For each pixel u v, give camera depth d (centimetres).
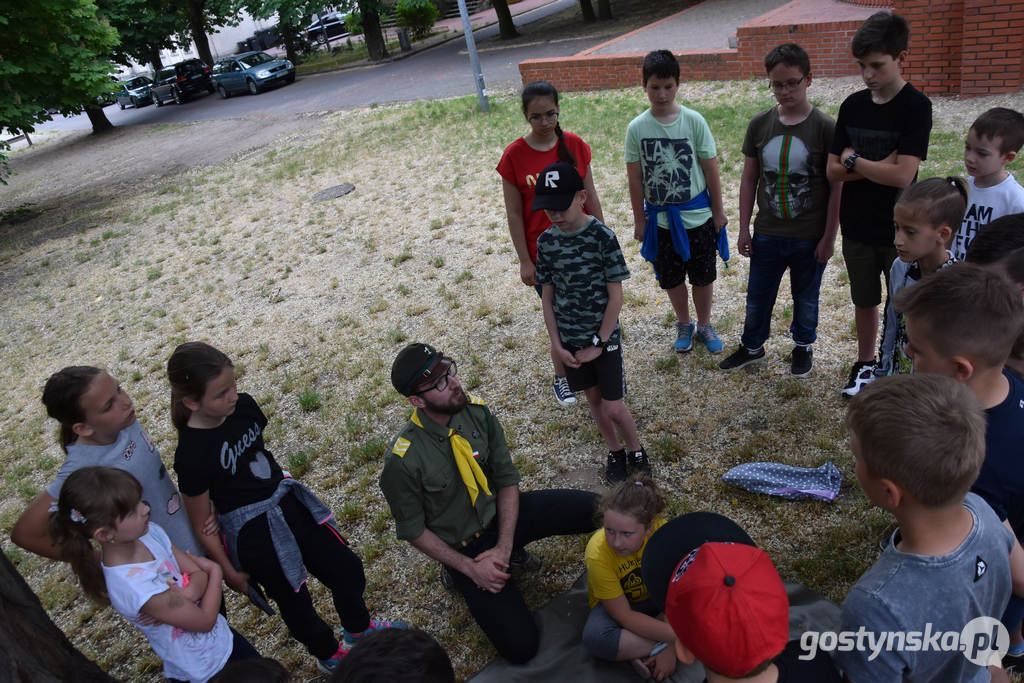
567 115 1159
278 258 850
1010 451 194
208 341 673
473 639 316
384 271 743
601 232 329
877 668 158
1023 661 247
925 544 158
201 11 2869
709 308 472
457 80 1734
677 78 399
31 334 805
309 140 1451
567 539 359
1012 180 304
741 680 148
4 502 507
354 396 531
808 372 438
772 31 1097
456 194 923
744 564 151
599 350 341
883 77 320
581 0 2098
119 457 250
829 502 343
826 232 391
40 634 239
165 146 1855
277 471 278
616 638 272
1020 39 807
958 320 186
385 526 397
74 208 1393
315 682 312
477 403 296
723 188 735
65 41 1405
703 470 381
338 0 2420
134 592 224
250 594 285
